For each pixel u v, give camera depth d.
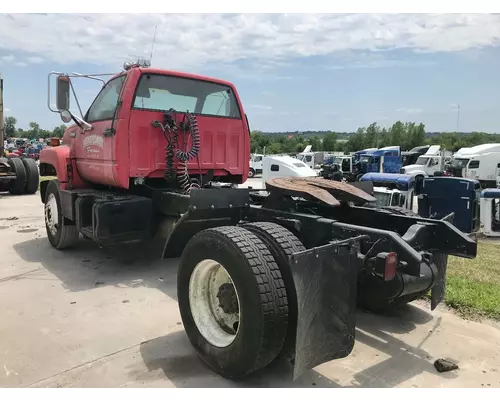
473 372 3.20
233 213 4.02
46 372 3.16
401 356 3.44
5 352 3.45
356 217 4.24
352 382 3.05
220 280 3.29
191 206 3.70
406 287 3.49
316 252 2.71
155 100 5.27
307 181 4.21
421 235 3.56
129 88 5.00
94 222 4.96
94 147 5.59
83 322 4.02
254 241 2.93
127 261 6.05
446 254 3.88
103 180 5.53
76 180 6.25
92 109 5.82
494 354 3.48
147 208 5.21
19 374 3.13
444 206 8.88
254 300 2.75
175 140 5.29
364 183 4.51
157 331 3.84
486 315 4.22
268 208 4.01
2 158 14.70
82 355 3.41
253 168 35.41
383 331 3.90
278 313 2.76
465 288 4.80
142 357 3.38
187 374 3.14
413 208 12.55
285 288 2.83
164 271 5.59
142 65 5.16
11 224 9.09
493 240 8.84
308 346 2.70
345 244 2.87
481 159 27.92
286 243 2.95
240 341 2.87
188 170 5.51
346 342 2.89
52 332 3.81
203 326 3.28
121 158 5.00
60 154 6.21
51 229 6.80
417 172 28.94
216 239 3.04
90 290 4.88
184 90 5.50
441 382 3.06
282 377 3.10
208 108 5.78
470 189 8.58
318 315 2.74
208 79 5.71
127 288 4.94
